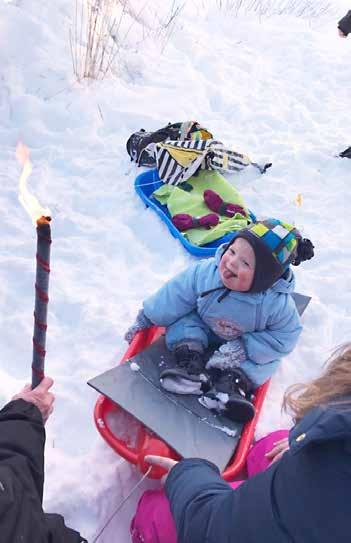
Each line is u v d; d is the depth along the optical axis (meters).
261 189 3.95
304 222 3.72
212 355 2.57
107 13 4.97
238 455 2.24
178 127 3.97
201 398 2.37
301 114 4.73
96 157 3.90
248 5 6.45
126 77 4.73
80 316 2.83
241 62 5.35
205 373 2.50
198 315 2.60
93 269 3.12
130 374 2.39
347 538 1.14
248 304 2.46
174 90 4.68
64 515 2.08
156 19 5.52
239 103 4.74
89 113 4.19
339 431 1.14
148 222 3.46
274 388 2.68
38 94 4.25
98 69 4.53
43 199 3.49
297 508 1.20
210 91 4.84
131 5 5.45
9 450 1.50
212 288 2.50
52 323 2.80
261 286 2.39
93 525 2.08
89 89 4.36
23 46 4.40
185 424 2.27
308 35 6.00
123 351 2.70
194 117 4.52
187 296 2.54
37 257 1.35
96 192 3.63
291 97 5.00
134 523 1.97
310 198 3.92
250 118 4.63
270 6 6.61
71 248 3.22
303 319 3.01
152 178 3.76
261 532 1.25
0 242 3.18
